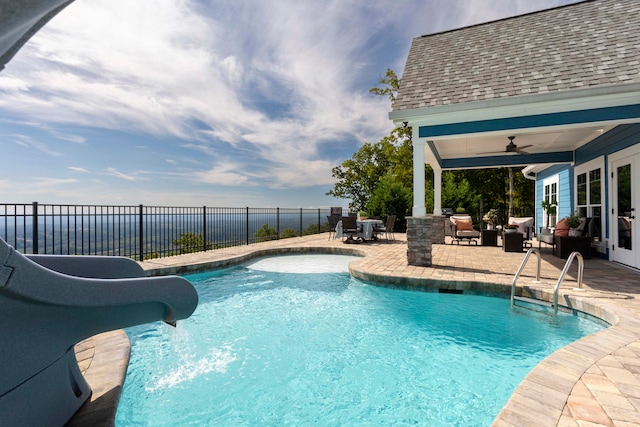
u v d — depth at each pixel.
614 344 2.70
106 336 2.91
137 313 1.88
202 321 4.24
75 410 1.79
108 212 6.36
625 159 6.38
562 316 4.18
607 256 7.03
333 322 4.19
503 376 2.91
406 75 7.14
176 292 1.92
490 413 2.39
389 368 3.07
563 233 7.72
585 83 5.12
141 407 2.47
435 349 3.44
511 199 18.73
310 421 2.34
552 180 11.47
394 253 8.15
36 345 1.49
